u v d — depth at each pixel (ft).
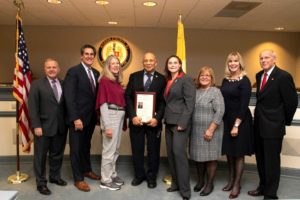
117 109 9.77
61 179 10.55
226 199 9.57
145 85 10.02
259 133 9.27
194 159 9.52
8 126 12.60
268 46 25.46
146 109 9.91
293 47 25.57
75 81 9.62
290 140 11.61
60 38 24.77
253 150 9.61
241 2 15.64
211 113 9.30
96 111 10.00
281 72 8.80
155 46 25.09
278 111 8.91
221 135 9.50
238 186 9.71
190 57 25.27
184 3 16.10
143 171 10.56
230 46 25.32
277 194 10.19
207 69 9.53
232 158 10.05
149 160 10.32
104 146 9.97
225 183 10.94
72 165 10.06
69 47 24.89
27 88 10.60
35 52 24.72
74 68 9.78
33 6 17.24
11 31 24.49
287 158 11.71
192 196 9.73
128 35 25.02
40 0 15.87
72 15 19.99
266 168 9.18
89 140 10.90
